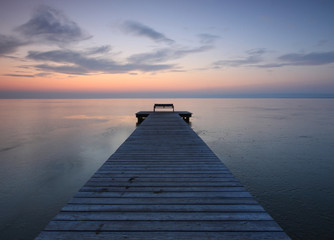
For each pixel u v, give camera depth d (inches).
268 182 175.9
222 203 74.7
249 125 510.3
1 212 134.8
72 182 181.3
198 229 59.5
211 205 73.2
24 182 180.5
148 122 331.9
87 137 374.9
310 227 116.3
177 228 59.9
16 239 110.7
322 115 802.2
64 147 303.3
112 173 106.9
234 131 423.5
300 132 414.6
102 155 263.9
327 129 450.9
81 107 1444.4
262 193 155.9
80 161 239.3
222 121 591.2
